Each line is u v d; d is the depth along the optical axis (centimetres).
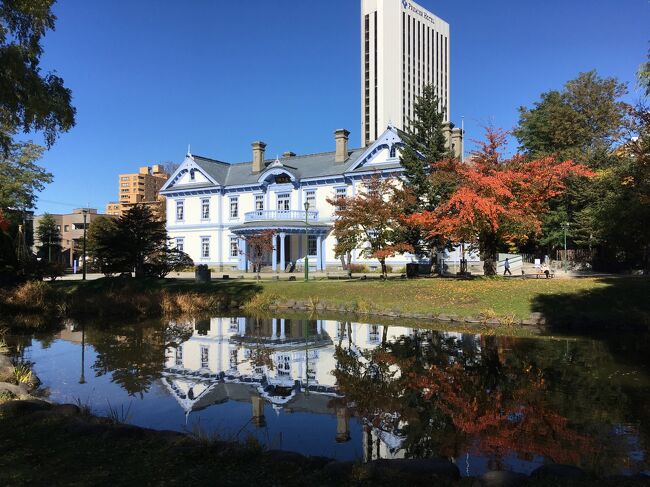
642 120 1762
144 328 1816
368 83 11594
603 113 4281
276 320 2033
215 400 897
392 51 11400
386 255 2633
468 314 1847
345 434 720
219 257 4953
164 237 3167
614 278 2289
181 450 535
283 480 463
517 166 2392
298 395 930
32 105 1377
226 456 518
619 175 2431
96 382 1022
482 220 2236
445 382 1001
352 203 2794
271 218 4409
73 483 442
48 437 574
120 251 2945
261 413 821
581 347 1327
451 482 468
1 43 1369
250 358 1277
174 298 2330
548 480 466
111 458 510
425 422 767
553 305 1828
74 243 6956
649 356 1203
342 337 1592
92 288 2620
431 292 2244
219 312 2308
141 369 1145
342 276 3506
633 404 824
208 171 5044
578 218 3850
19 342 1505
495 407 833
